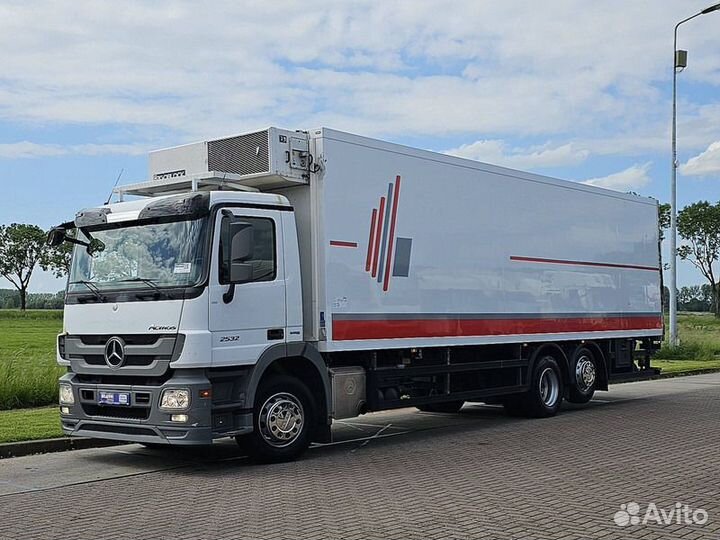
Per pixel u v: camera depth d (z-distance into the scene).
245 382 9.79
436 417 15.12
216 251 9.52
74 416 10.23
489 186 13.52
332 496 8.24
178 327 9.35
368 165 11.31
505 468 9.68
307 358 10.44
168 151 11.42
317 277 10.60
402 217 11.80
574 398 15.64
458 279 12.77
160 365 9.41
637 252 17.53
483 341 13.18
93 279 10.30
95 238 10.42
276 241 10.21
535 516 7.32
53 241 10.84
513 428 13.37
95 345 10.05
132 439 9.60
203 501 8.12
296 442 10.36
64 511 7.80
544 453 10.75
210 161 10.96
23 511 7.83
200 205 9.55
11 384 14.77
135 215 10.04
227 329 9.55
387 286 11.48
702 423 13.67
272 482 9.02
